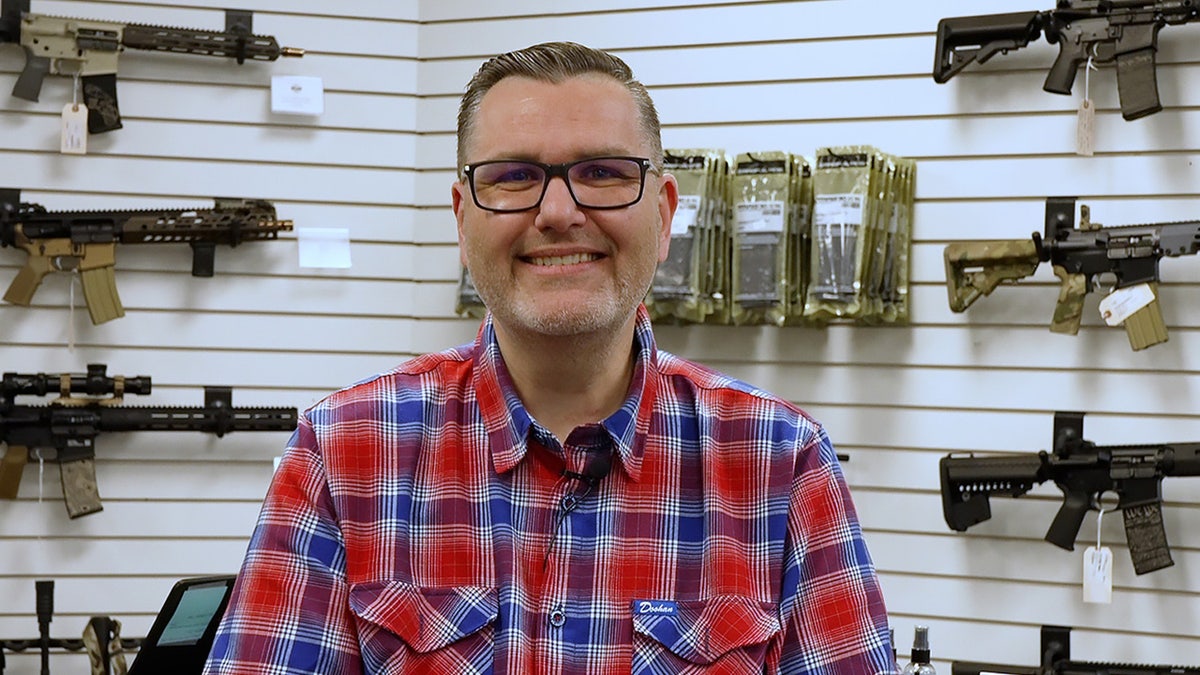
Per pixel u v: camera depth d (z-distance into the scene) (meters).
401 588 1.64
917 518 4.02
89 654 4.01
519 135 1.63
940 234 4.01
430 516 1.68
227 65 4.44
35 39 4.21
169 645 2.33
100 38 4.23
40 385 4.18
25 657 4.27
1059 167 3.90
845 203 3.84
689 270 3.96
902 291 3.96
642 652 1.64
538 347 1.66
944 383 4.00
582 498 1.69
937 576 4.00
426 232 4.55
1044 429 3.89
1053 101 3.91
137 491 4.34
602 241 1.63
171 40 4.28
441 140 4.54
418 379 1.76
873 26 4.09
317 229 4.44
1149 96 3.66
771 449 1.73
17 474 4.17
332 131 4.50
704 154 4.03
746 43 4.23
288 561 1.64
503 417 1.70
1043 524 3.90
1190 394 3.75
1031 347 3.91
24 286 4.16
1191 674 3.58
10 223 4.17
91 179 4.34
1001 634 3.93
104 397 4.32
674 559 1.69
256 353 4.43
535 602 1.66
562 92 1.64
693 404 1.77
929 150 4.03
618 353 1.72
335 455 1.68
